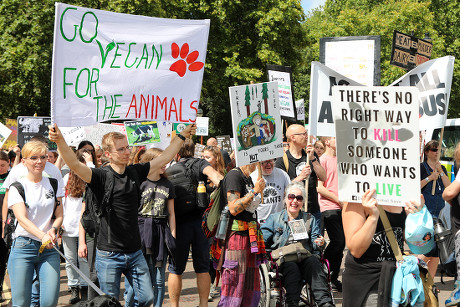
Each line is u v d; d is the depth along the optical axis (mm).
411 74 6590
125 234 4844
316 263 6008
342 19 36656
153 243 6328
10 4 23109
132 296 5820
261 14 28625
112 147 4809
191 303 7441
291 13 29125
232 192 5473
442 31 40781
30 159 5344
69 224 7414
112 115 5156
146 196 6340
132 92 5238
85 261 7160
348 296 3932
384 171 3727
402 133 3676
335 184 7781
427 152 7801
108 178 4809
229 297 5500
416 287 3811
